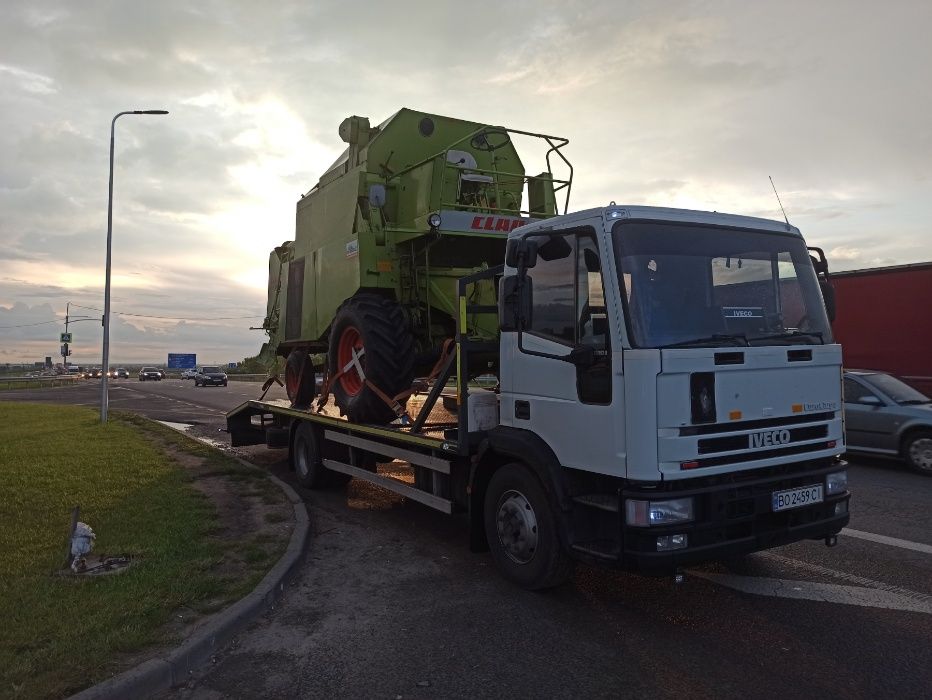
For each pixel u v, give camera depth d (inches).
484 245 288.4
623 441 157.0
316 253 343.9
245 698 135.9
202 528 242.2
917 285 453.1
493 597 190.1
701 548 155.4
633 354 154.9
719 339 166.7
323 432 336.5
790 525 170.6
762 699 132.0
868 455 381.7
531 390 188.7
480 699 134.3
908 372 456.8
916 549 227.5
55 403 1067.9
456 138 334.3
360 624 172.1
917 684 137.1
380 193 282.2
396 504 311.0
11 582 187.2
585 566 215.8
